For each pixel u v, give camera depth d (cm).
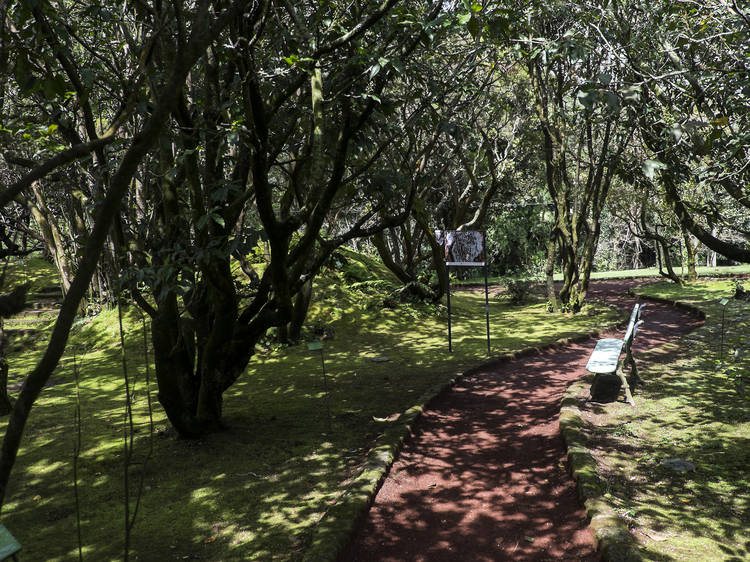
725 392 695
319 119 528
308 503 453
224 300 556
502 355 1027
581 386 768
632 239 3497
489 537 407
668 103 646
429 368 952
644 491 441
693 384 739
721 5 571
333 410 716
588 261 1609
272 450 575
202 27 179
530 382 854
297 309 1140
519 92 1603
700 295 1716
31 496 482
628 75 601
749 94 487
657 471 477
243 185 608
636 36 678
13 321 1442
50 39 373
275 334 1162
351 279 1545
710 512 402
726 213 1102
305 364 1018
